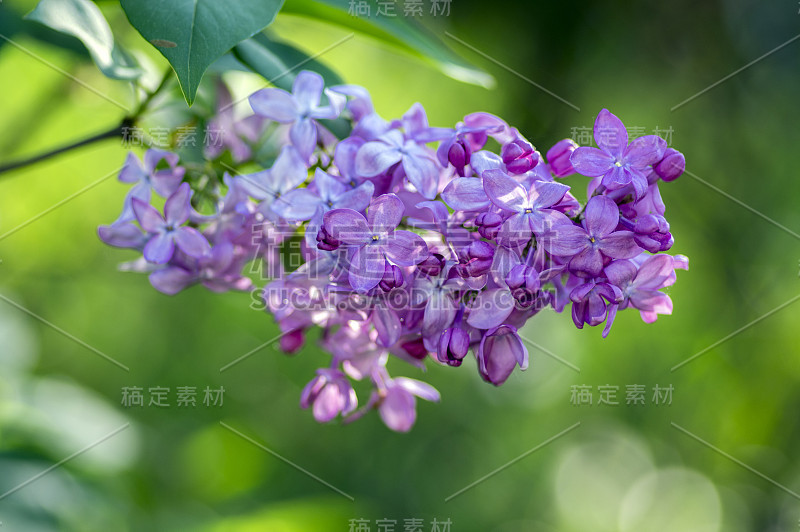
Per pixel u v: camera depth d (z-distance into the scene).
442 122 0.85
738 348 0.85
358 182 0.36
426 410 0.93
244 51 0.39
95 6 0.38
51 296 0.74
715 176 0.85
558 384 0.91
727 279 0.85
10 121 0.54
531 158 0.35
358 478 0.88
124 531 0.49
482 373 0.35
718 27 0.86
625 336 0.89
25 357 0.53
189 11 0.35
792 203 0.85
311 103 0.37
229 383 0.84
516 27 0.83
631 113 0.85
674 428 0.89
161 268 0.39
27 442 0.47
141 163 0.38
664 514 0.91
